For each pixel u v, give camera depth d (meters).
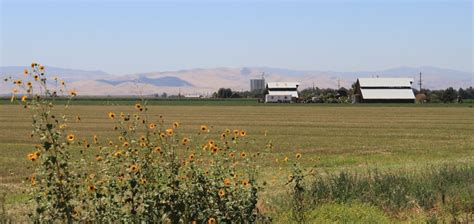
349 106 142.88
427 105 148.38
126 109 110.69
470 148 37.88
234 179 8.71
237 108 128.75
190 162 8.45
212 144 8.86
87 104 149.62
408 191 13.66
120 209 7.81
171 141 8.61
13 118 83.88
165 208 7.80
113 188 7.81
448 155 32.75
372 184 14.02
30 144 41.34
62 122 8.26
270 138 47.31
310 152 35.41
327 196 12.74
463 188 13.85
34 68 7.26
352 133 53.84
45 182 7.38
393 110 116.44
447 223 11.23
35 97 7.26
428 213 12.12
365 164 27.14
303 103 172.12
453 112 105.62
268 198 13.66
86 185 7.78
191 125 65.75
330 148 38.38
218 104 160.25
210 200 8.23
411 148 38.28
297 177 11.07
